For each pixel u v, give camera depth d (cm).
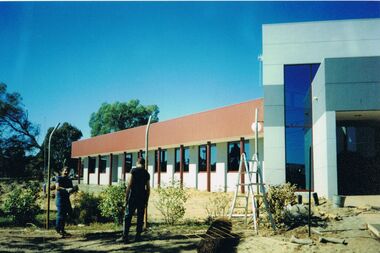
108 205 1081
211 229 796
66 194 947
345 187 2000
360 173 2164
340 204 1185
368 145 2203
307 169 1861
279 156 1903
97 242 850
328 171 1415
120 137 3712
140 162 886
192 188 2745
